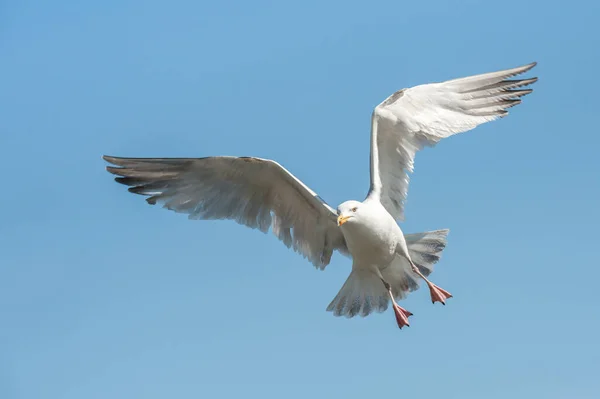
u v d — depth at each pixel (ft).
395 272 47.70
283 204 47.85
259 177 46.83
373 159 46.65
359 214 44.14
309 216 47.88
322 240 48.55
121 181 48.49
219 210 48.44
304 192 46.50
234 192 47.88
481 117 50.44
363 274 47.42
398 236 45.65
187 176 47.65
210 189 47.98
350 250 46.29
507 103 50.98
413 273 47.75
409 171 48.73
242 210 48.32
